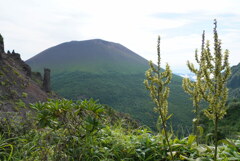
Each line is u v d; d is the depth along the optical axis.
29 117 4.26
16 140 3.77
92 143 3.82
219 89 3.01
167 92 3.29
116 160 3.94
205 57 3.09
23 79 27.77
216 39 2.98
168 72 3.23
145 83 3.30
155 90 3.30
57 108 3.72
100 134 4.30
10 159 3.39
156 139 4.29
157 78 3.25
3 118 4.06
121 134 4.43
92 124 3.70
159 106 3.32
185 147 3.97
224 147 4.18
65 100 3.90
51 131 3.77
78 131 3.86
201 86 3.28
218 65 2.97
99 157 3.82
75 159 3.61
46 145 3.57
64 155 3.39
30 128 4.08
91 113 3.90
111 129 4.66
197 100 3.87
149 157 3.85
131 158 3.83
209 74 3.08
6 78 23.06
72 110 3.83
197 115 3.93
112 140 4.19
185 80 3.90
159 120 4.19
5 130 3.90
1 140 3.56
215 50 2.99
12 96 17.97
